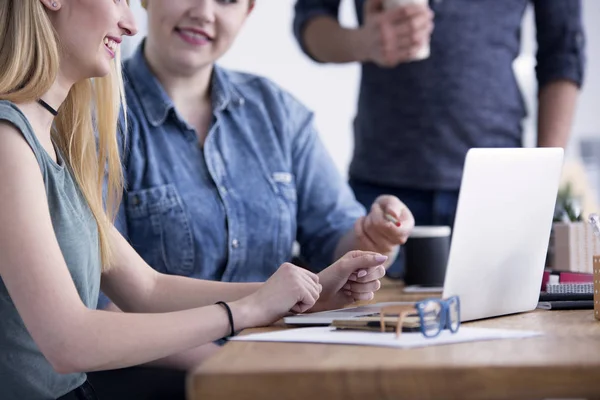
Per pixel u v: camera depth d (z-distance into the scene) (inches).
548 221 63.3
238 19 93.1
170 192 89.7
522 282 62.5
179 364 80.7
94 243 65.1
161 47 91.4
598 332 50.8
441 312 48.8
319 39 131.5
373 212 89.4
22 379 58.9
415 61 124.1
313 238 100.3
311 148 101.4
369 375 38.6
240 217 92.3
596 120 229.5
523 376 38.4
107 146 71.1
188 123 92.3
